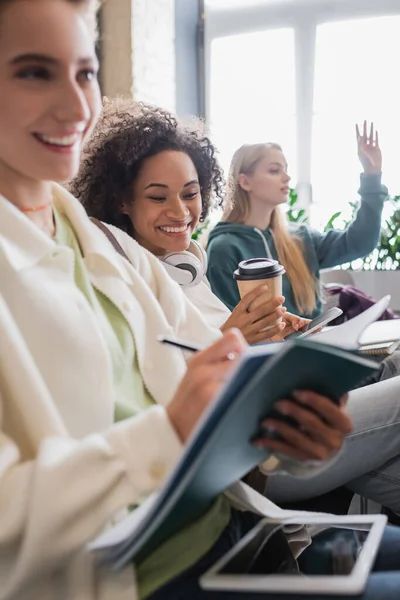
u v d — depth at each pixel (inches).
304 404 31.7
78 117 37.0
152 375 42.0
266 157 111.7
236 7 188.9
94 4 39.6
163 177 65.9
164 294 48.8
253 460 34.2
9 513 30.1
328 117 183.2
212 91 193.5
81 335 35.8
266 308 56.1
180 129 68.1
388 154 178.1
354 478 56.9
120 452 30.8
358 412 55.4
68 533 30.1
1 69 36.2
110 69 170.6
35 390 32.7
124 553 30.0
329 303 123.0
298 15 183.0
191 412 31.1
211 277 106.7
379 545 39.2
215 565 35.2
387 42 176.9
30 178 39.9
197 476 29.0
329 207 184.4
